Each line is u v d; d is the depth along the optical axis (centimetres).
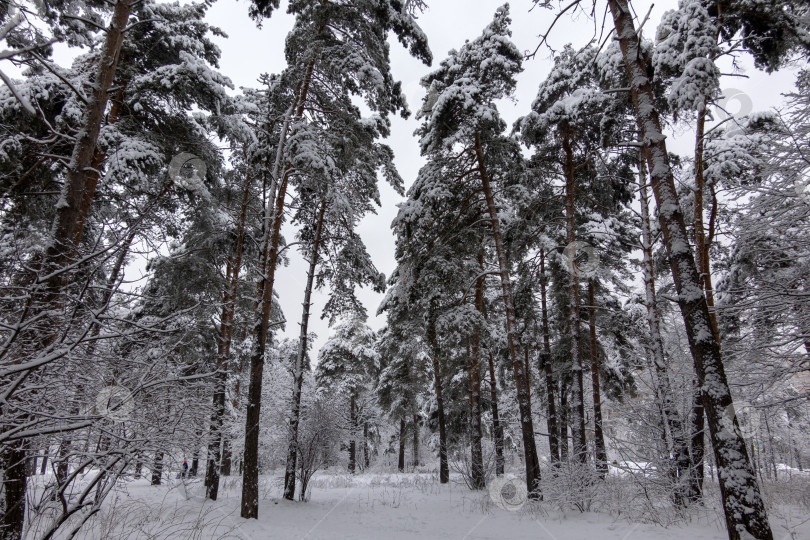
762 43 957
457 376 2017
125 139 894
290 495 1229
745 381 778
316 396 1413
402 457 2914
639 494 860
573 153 1365
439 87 1284
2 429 328
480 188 1273
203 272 1174
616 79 1134
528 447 1091
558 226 1462
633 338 1585
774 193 718
